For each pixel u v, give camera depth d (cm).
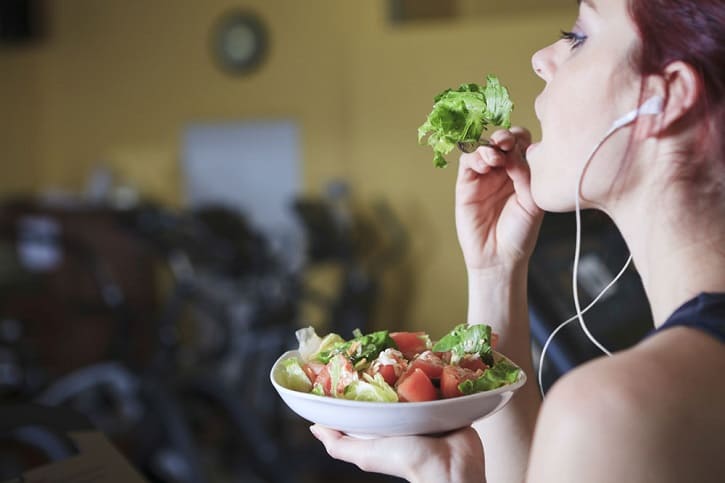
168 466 337
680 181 81
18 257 516
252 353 491
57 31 748
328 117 665
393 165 640
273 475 359
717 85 79
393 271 642
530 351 119
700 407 67
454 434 89
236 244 489
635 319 167
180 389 367
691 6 79
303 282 581
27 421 122
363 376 89
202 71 706
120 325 428
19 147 765
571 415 67
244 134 694
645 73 81
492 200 118
